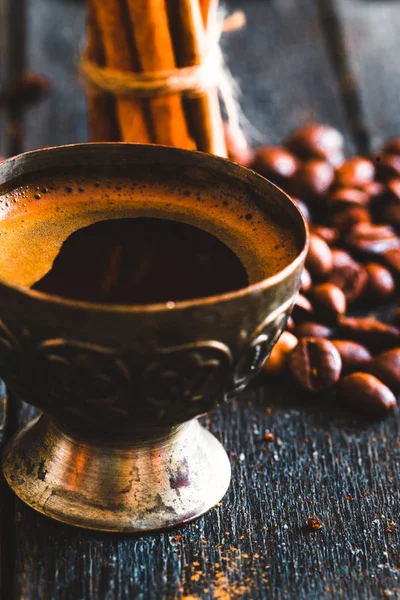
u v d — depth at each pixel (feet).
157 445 0.93
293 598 0.90
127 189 0.97
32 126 1.46
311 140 1.34
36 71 1.58
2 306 0.83
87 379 0.83
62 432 0.93
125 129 1.12
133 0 1.05
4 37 1.64
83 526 0.92
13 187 0.94
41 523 0.93
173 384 0.84
